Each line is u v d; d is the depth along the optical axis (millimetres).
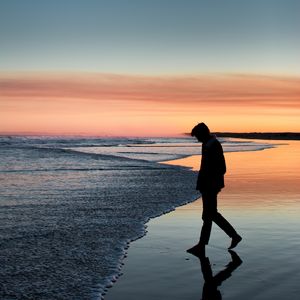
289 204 11711
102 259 6570
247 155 39531
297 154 41656
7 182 16734
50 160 29391
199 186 7324
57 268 6133
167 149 54031
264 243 7492
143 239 7883
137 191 14328
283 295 4988
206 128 7508
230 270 5980
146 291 5184
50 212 10508
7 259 6586
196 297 4961
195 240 7809
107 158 31953
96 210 10773
